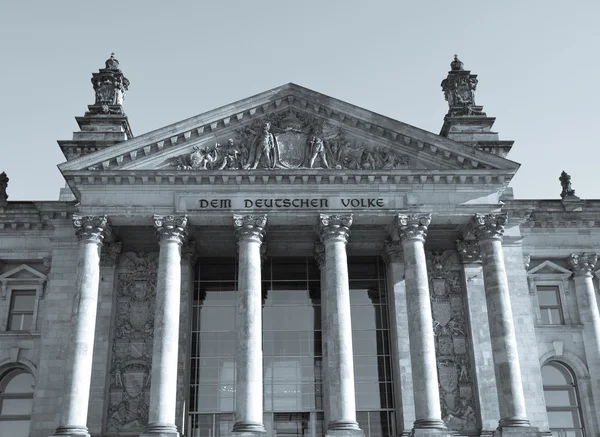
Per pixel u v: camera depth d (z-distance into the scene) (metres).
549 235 64.50
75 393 50.81
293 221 56.88
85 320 52.78
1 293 61.66
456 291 60.66
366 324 61.81
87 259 54.38
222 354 60.28
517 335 58.56
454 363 58.50
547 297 63.94
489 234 56.25
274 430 58.22
